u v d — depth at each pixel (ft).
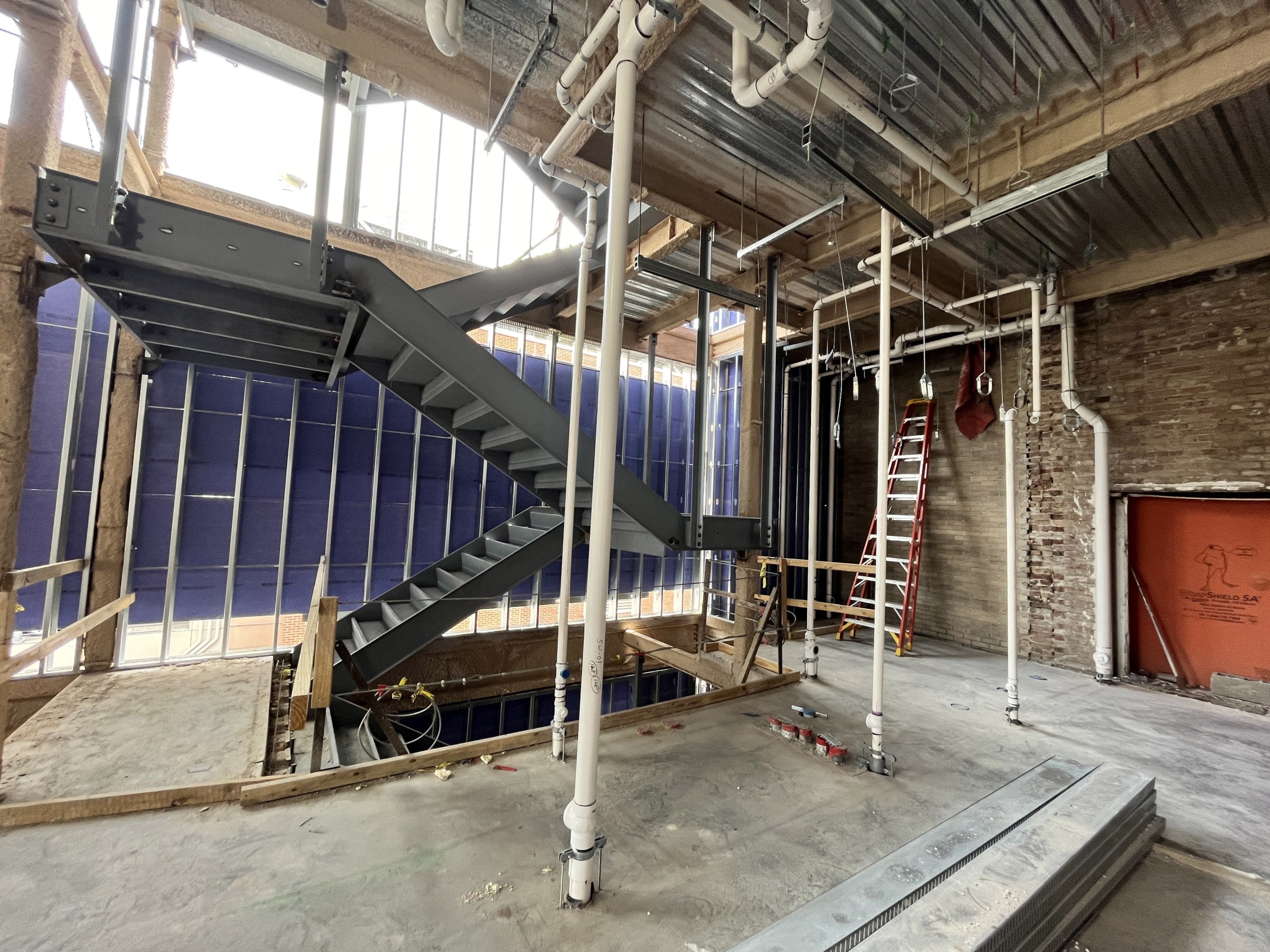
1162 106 8.87
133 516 14.98
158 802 7.52
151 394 15.43
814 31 5.98
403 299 9.71
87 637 14.07
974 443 21.39
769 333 14.47
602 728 11.24
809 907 5.68
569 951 5.25
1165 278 14.98
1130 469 16.94
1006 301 18.70
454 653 19.85
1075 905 6.63
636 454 25.12
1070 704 14.14
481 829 7.28
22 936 5.19
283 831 7.10
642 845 7.09
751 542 13.78
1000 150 10.98
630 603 24.76
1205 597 16.06
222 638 16.19
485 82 10.03
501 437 13.03
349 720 13.48
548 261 15.20
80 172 13.61
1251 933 6.66
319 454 17.79
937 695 14.56
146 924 5.40
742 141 11.25
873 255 13.58
